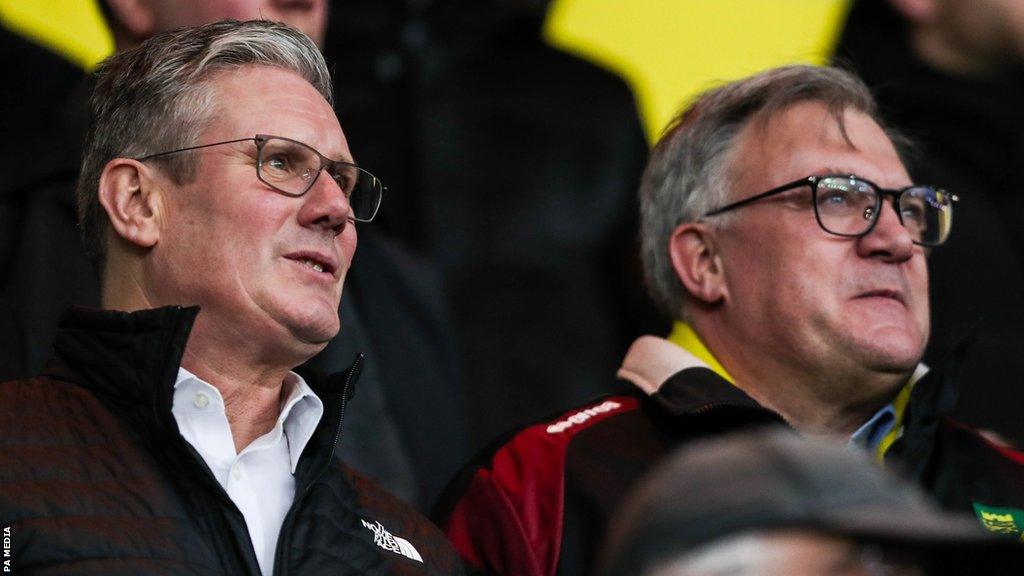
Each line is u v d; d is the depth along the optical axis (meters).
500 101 13.37
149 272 7.62
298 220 7.57
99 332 7.08
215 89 7.77
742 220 9.50
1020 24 13.81
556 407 12.65
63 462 6.78
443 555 7.77
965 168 13.75
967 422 12.63
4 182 9.58
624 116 13.68
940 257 13.15
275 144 7.64
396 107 13.02
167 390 6.89
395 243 11.09
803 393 9.27
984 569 4.16
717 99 9.95
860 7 14.54
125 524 6.66
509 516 8.47
